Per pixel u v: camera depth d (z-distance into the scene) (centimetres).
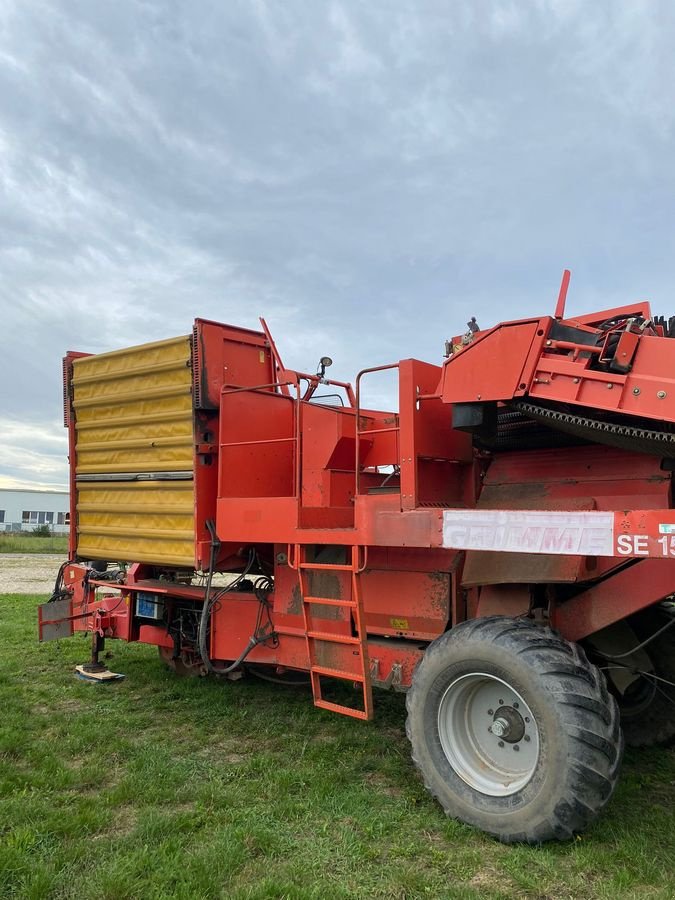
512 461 466
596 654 432
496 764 375
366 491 580
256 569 592
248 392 573
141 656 784
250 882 310
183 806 391
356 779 436
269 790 412
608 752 329
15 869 311
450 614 448
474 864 328
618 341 345
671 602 455
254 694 630
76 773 429
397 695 631
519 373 371
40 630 691
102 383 632
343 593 491
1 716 547
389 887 307
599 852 333
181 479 562
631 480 400
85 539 670
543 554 376
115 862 319
